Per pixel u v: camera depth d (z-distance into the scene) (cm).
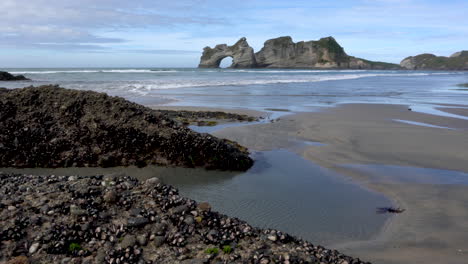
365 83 4994
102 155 947
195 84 3819
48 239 478
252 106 2194
